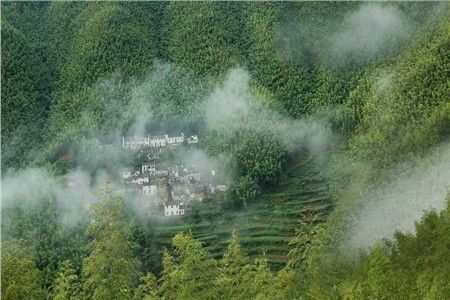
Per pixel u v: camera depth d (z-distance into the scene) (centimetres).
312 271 13462
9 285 10950
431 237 12444
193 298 11500
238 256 13162
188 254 11662
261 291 12531
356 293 11256
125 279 11575
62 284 12269
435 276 10931
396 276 11325
